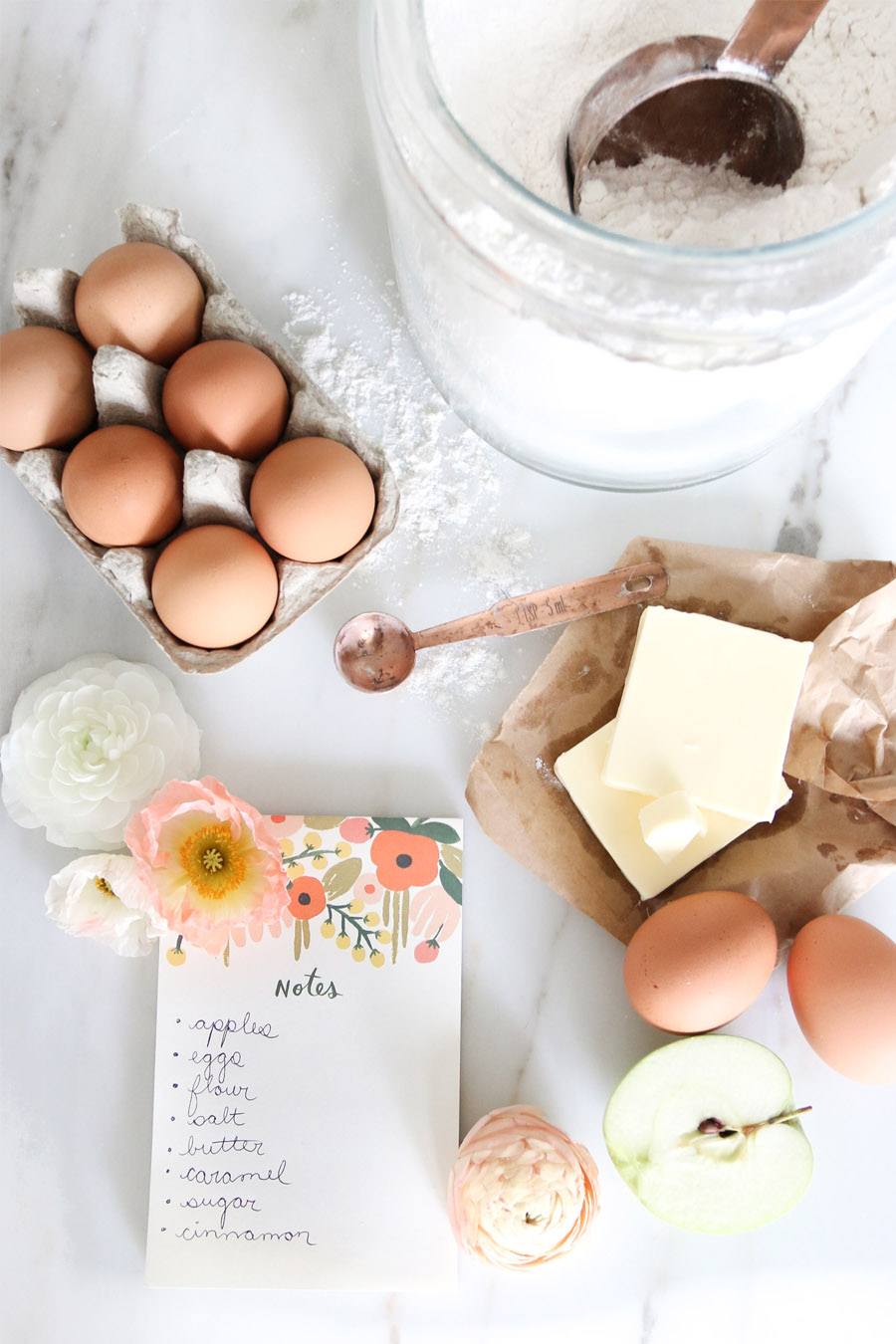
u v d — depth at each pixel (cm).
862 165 54
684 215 56
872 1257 62
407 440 64
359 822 62
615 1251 61
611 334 50
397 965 61
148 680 61
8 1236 61
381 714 63
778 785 60
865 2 56
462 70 56
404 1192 61
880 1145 62
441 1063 61
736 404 55
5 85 64
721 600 62
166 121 65
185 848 58
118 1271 61
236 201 65
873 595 60
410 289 59
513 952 62
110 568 57
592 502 64
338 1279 61
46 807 60
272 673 63
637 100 54
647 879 60
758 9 51
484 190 48
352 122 65
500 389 57
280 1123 61
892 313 53
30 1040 62
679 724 60
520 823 61
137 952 60
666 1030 60
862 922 59
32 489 58
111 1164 62
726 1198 59
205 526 57
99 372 56
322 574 59
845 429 64
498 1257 57
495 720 63
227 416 56
